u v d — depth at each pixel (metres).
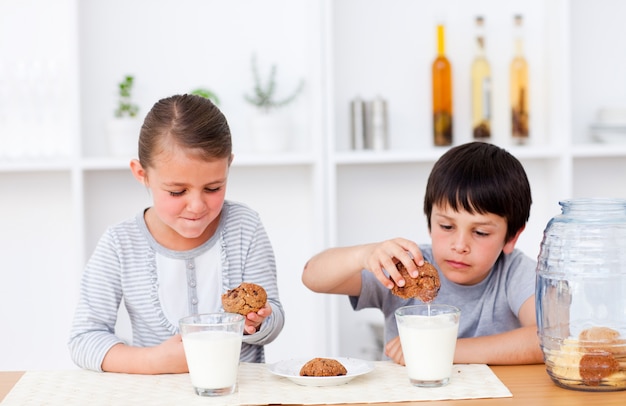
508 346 1.17
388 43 2.53
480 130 2.47
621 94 2.61
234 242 1.44
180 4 2.46
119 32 2.44
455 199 1.27
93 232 2.46
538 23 2.57
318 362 1.08
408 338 1.05
